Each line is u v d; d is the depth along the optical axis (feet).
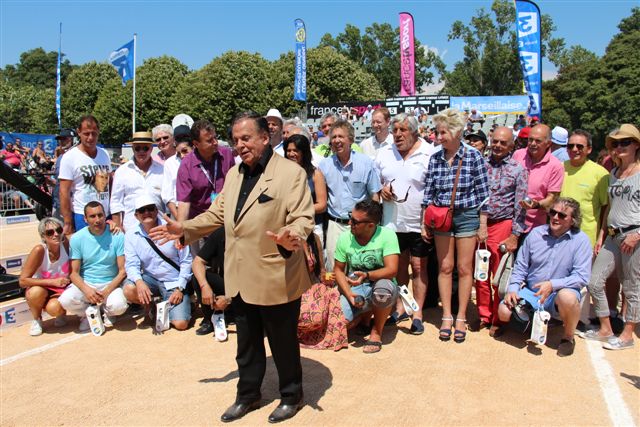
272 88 124.36
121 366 14.87
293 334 11.44
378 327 15.96
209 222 11.82
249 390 11.78
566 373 14.06
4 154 45.62
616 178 16.34
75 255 18.08
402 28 75.56
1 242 37.50
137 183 20.21
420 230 17.85
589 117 138.00
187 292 18.61
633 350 15.72
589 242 15.81
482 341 16.63
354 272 15.87
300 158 16.79
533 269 16.42
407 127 17.39
